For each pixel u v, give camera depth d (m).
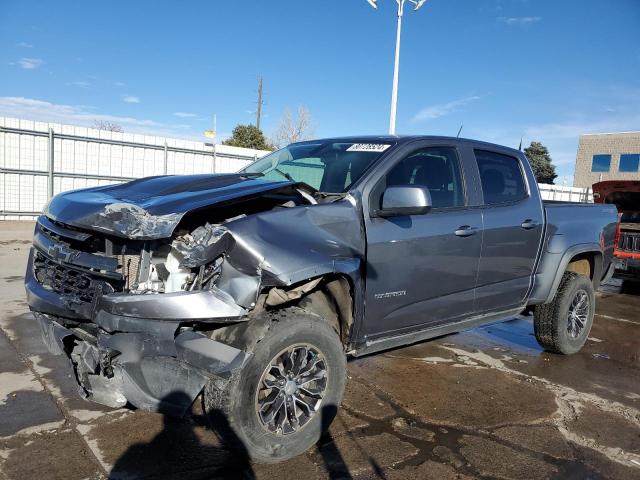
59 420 3.44
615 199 9.55
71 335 3.15
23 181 15.39
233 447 2.90
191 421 3.50
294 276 2.88
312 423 3.15
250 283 2.78
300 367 3.10
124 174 17.02
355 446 3.31
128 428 3.38
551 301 5.14
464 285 4.16
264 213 3.06
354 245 3.36
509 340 5.91
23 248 10.77
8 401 3.68
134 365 2.76
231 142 41.62
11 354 4.58
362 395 4.11
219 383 2.84
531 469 3.15
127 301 2.70
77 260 2.97
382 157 3.78
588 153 43.88
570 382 4.66
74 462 2.97
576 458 3.31
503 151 4.77
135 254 2.84
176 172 18.02
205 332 2.97
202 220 3.06
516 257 4.59
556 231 5.02
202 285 2.78
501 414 3.89
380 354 5.16
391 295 3.62
